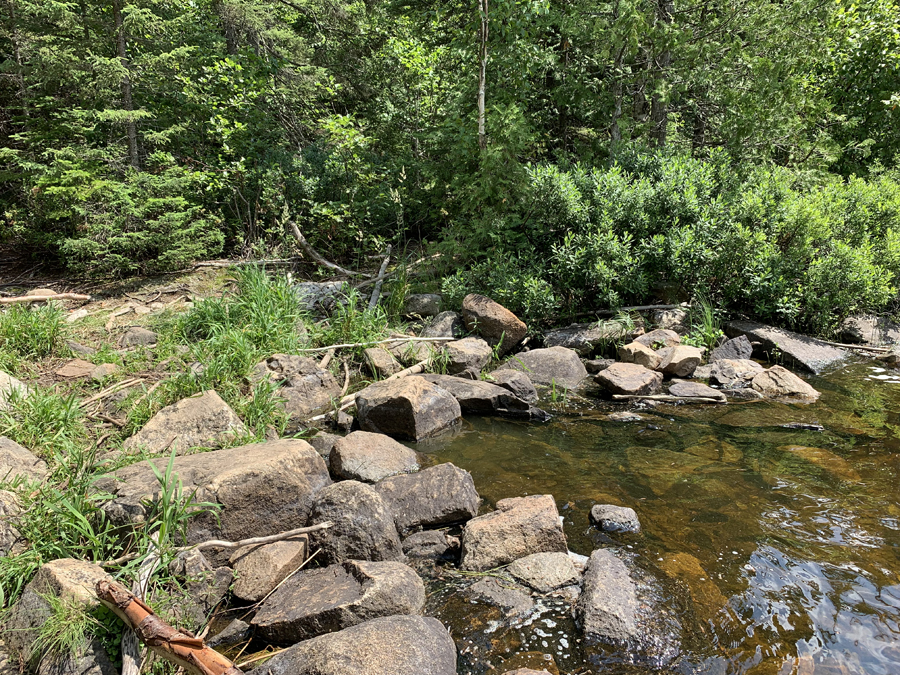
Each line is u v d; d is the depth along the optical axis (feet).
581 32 33.01
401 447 16.19
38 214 29.63
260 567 11.43
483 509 13.96
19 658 9.33
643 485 14.99
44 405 15.28
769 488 14.76
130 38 30.78
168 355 20.72
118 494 11.86
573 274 25.98
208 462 12.90
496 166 27.45
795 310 25.52
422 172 33.71
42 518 11.51
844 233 28.30
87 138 31.27
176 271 29.43
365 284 27.78
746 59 32.42
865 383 22.06
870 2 38.14
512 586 11.44
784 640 9.98
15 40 34.14
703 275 27.02
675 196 26.84
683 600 10.82
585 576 11.45
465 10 35.83
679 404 20.44
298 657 8.96
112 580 9.62
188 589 10.75
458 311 26.40
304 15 50.39
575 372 22.62
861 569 11.68
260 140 35.94
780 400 20.65
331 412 19.33
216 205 33.65
